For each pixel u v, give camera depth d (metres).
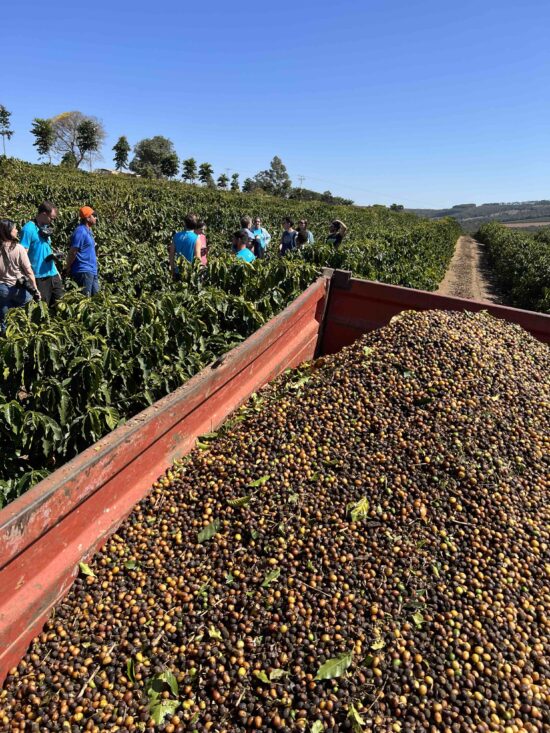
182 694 2.17
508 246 31.11
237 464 3.19
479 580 2.59
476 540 2.77
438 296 5.27
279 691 2.13
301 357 5.20
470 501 2.96
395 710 2.07
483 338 4.49
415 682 2.16
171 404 3.01
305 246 8.78
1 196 20.83
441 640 2.31
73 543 2.44
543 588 2.61
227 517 2.90
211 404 3.54
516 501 3.01
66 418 3.54
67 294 5.04
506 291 22.38
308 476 3.14
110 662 2.27
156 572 2.63
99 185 29.62
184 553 2.74
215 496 3.01
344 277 5.53
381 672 2.19
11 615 2.06
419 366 3.97
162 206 21.48
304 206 46.41
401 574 2.59
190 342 4.68
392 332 4.48
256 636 2.34
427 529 2.83
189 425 3.32
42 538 2.21
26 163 41.00
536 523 2.92
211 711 2.10
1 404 3.35
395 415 3.59
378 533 2.79
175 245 7.69
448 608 2.44
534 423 3.60
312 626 2.36
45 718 2.05
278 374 4.62
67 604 2.40
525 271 20.34
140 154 89.62
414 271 11.42
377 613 2.41
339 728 2.02
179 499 3.00
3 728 2.04
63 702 2.11
